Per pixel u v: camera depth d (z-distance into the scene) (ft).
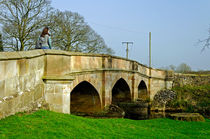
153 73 103.09
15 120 23.39
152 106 90.74
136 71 80.74
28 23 76.43
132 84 79.46
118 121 38.14
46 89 32.32
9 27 72.33
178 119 49.55
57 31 94.79
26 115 26.37
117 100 81.87
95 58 54.65
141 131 32.45
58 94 32.60
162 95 100.17
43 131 21.98
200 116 50.26
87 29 112.27
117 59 66.90
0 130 20.36
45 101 32.07
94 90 55.57
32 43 76.59
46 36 35.70
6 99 23.54
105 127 29.99
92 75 52.70
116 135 26.63
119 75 68.08
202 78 112.78
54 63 33.14
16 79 25.38
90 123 29.81
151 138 28.66
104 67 58.39
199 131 37.96
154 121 46.78
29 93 28.19
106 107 58.49
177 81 112.88
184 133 36.32
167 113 84.64
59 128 23.91
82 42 110.52
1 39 73.10
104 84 58.29
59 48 99.71
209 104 84.64
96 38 117.91
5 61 23.17
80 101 58.95
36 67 30.19
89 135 23.94
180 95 97.09
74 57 43.60
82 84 52.60
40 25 78.64
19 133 20.27
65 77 32.89
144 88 97.45
